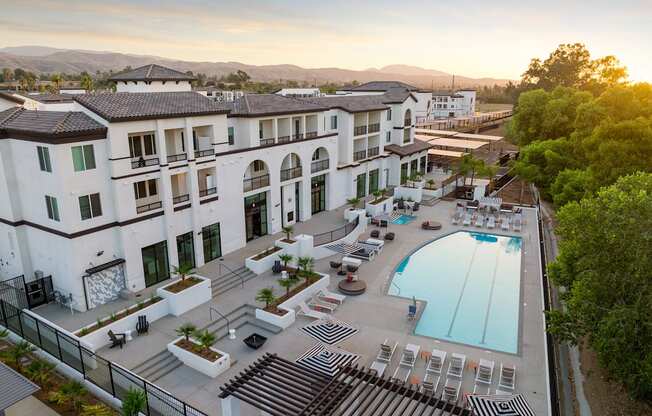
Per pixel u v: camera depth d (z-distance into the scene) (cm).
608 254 1944
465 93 15725
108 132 2600
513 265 3647
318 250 3669
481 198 5162
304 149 4219
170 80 4844
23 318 2559
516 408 1792
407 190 5309
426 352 2361
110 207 2722
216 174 3328
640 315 1781
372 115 5306
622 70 9638
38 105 3153
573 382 2288
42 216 2678
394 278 3388
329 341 2461
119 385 2014
